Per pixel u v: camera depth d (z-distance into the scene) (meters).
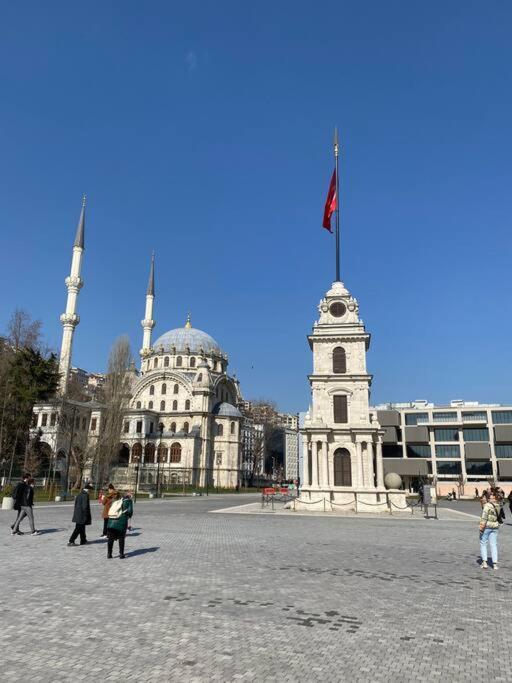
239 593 13.28
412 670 8.36
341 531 29.89
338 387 52.16
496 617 11.63
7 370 68.00
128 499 19.02
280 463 196.88
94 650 8.96
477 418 101.94
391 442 101.62
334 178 58.59
